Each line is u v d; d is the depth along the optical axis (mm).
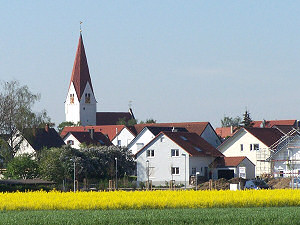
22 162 86438
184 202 52125
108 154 100125
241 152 103688
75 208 51938
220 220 42750
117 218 43562
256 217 43594
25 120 104312
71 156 93125
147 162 97250
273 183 82438
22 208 52000
